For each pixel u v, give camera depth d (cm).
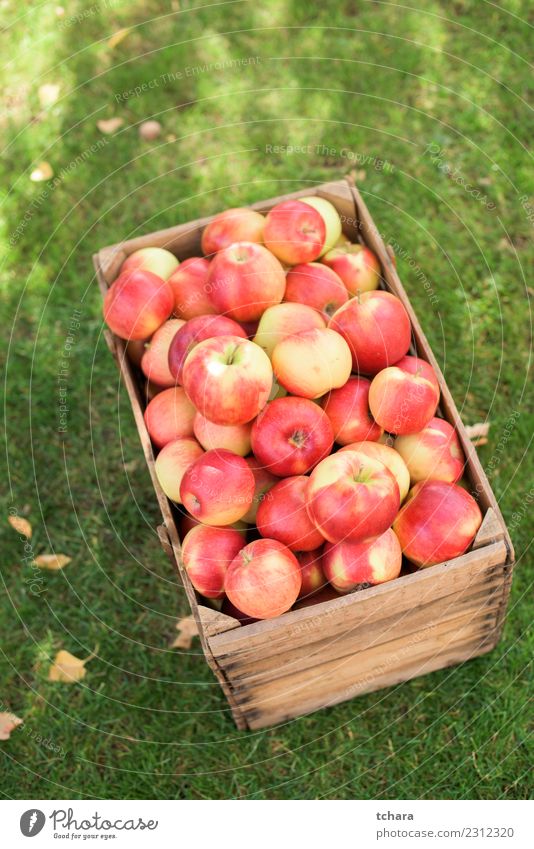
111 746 179
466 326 217
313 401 152
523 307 219
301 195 173
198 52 262
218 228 168
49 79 265
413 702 177
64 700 185
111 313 160
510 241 227
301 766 174
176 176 245
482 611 153
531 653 179
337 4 265
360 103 249
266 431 140
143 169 246
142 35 268
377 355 149
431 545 138
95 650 190
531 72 249
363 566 136
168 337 161
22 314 233
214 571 141
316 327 150
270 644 136
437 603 143
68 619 195
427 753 172
